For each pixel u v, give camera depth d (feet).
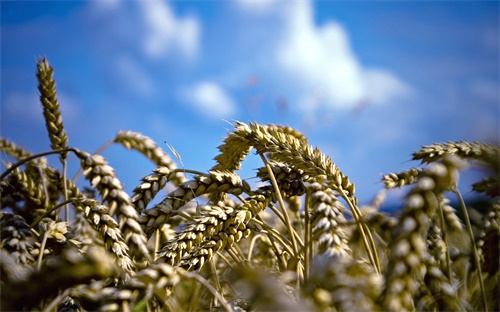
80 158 1.75
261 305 1.19
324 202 1.83
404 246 1.26
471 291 1.67
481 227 1.73
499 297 1.59
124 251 1.66
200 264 1.82
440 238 1.76
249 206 2.00
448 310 1.44
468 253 1.87
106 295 1.46
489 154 1.72
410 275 1.26
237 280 1.22
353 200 2.02
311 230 1.94
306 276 1.81
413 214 1.27
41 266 1.69
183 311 1.70
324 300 1.22
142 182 2.04
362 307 1.21
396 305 1.24
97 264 1.46
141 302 1.45
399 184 2.02
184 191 2.04
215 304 1.71
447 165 1.28
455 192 1.72
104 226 1.70
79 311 1.67
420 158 1.90
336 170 1.99
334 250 1.69
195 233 1.85
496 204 1.73
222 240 1.90
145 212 2.00
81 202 1.78
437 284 1.42
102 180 1.72
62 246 1.81
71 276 1.43
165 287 1.49
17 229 1.77
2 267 1.52
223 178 2.07
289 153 2.02
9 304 1.40
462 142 1.84
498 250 1.69
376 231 1.87
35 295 1.42
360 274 1.25
